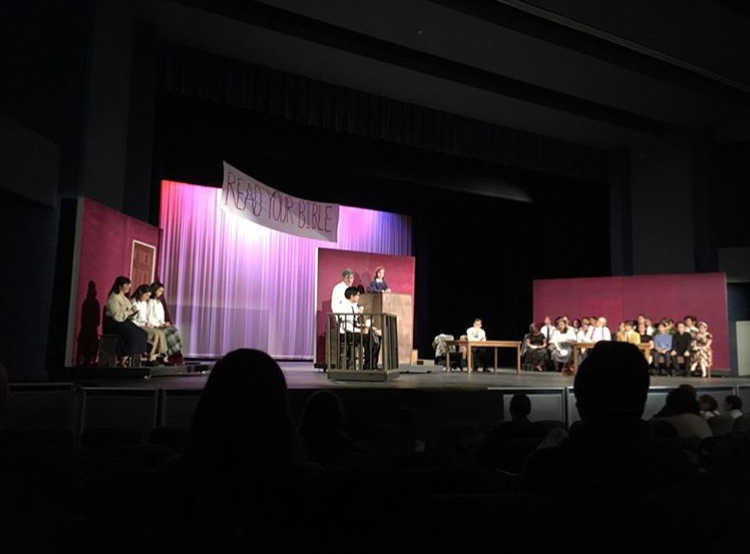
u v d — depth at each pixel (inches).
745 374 518.6
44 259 280.8
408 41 377.4
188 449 55.0
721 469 83.8
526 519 49.0
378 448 124.5
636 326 468.4
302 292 538.6
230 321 498.6
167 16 347.9
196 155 446.3
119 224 318.7
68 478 64.4
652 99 455.5
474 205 572.1
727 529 50.6
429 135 468.1
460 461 82.7
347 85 434.9
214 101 390.6
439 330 605.9
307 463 60.6
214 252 496.4
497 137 497.0
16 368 273.1
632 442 56.4
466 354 434.9
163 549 57.3
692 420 144.3
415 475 60.4
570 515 49.0
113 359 267.7
